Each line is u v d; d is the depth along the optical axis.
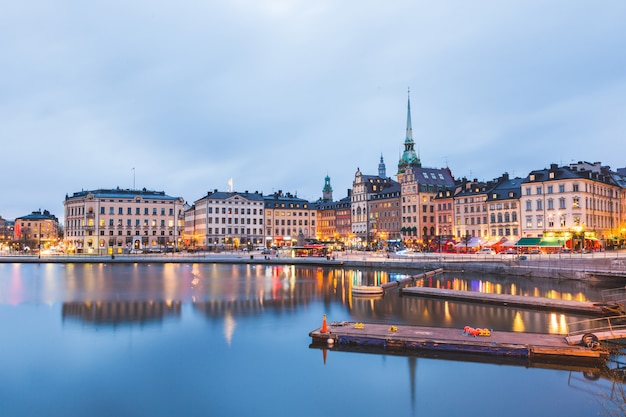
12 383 30.67
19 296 62.75
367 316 49.25
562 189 120.25
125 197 174.38
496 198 138.50
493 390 29.25
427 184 169.00
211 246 189.88
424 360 34.22
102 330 43.16
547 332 41.28
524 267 85.44
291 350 36.72
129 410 27.03
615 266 76.88
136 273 98.19
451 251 141.50
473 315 49.38
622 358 33.75
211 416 26.36
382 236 180.00
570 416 25.97
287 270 106.38
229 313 51.00
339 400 28.17
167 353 36.28
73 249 175.25
